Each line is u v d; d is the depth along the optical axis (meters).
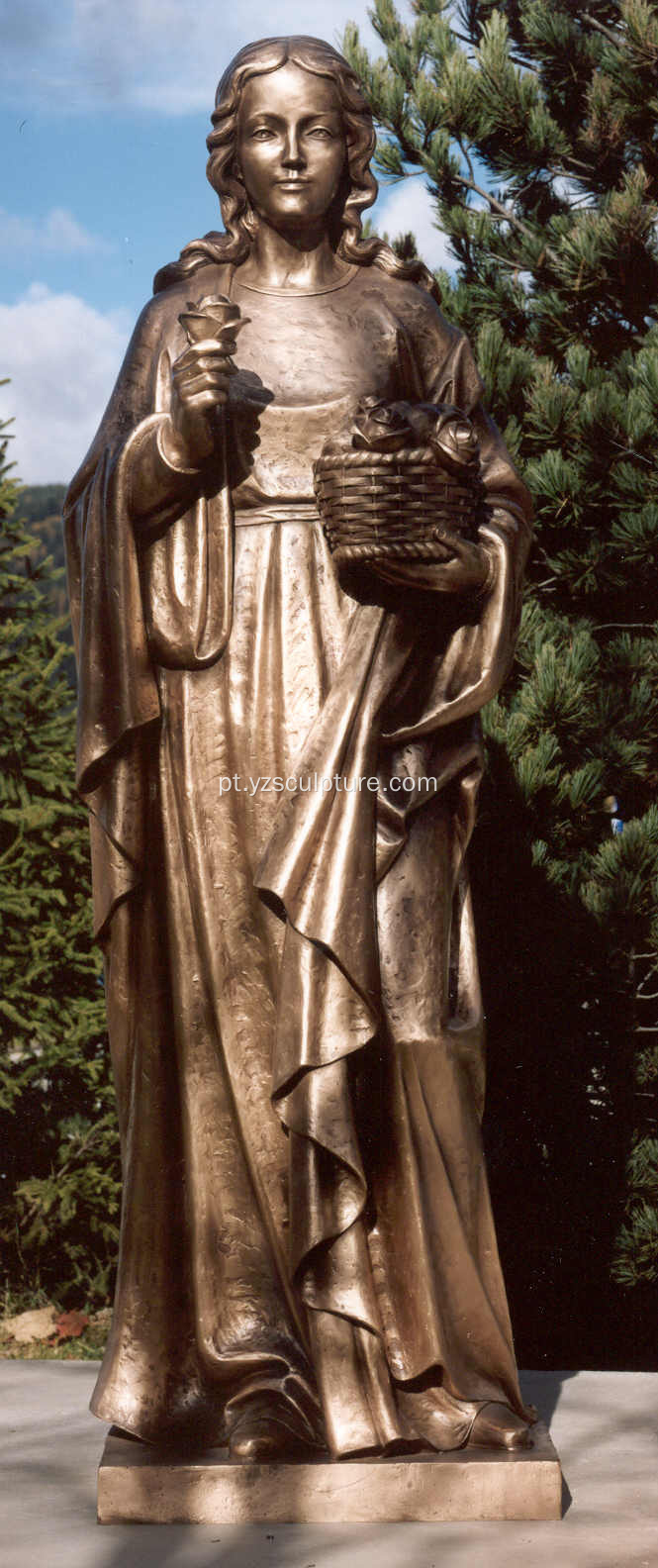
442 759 3.30
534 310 7.69
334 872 3.10
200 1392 3.26
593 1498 3.14
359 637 3.21
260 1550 2.86
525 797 6.69
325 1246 3.12
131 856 3.25
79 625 3.34
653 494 7.07
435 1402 3.16
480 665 3.29
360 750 3.16
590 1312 7.08
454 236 7.77
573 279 7.53
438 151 7.81
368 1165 3.20
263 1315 3.24
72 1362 4.28
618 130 7.74
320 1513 3.00
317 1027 3.10
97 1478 3.17
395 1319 3.19
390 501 3.14
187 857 3.26
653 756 7.11
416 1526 2.97
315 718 3.20
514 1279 7.01
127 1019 3.35
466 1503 3.00
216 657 3.24
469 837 3.37
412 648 3.25
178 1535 2.94
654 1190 6.87
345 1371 3.09
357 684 3.18
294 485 3.27
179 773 3.25
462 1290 3.21
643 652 7.05
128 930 3.33
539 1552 2.84
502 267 7.82
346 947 3.07
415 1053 3.18
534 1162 7.01
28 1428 3.66
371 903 3.12
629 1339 7.10
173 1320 3.31
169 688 3.27
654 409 7.01
